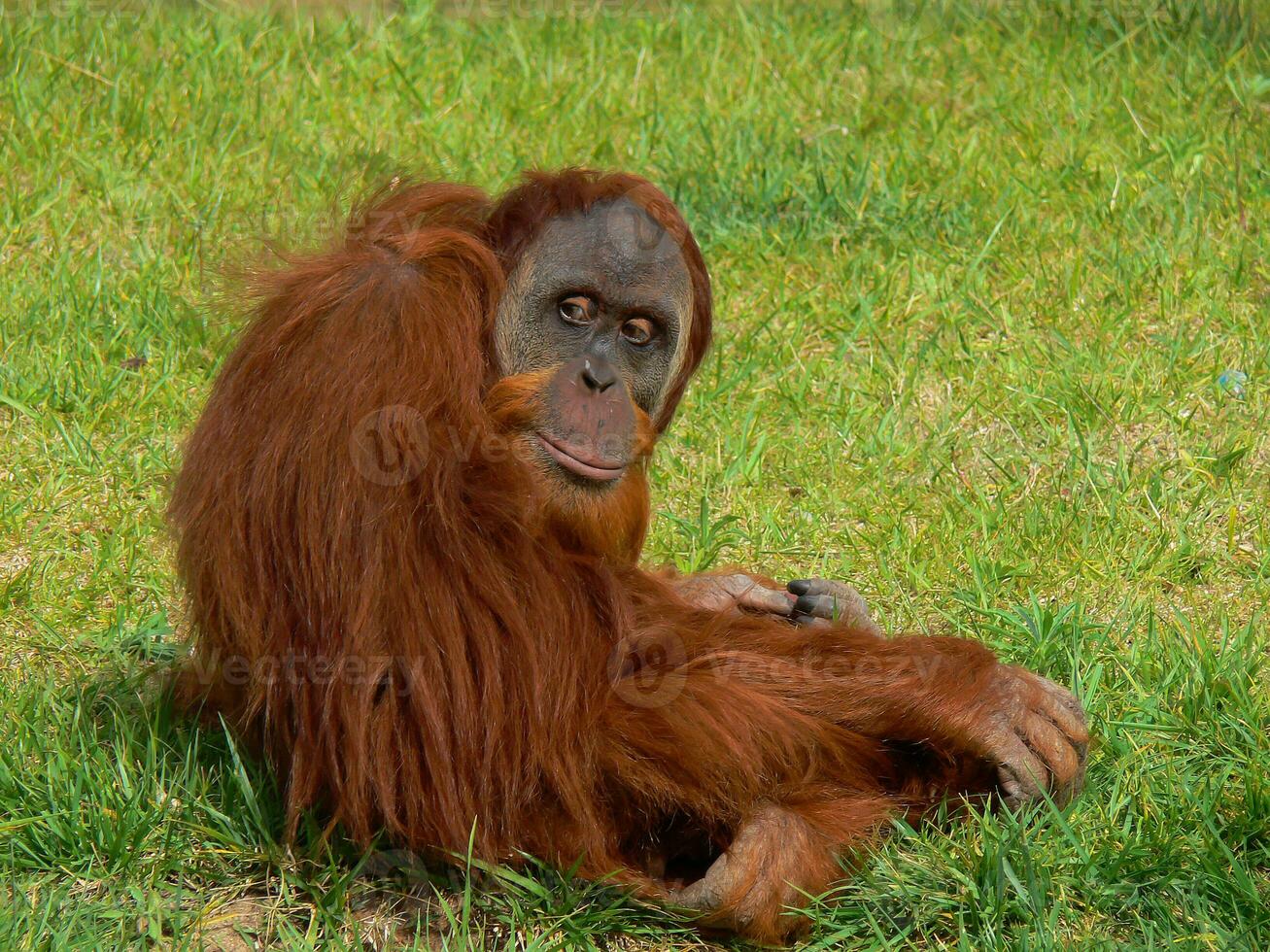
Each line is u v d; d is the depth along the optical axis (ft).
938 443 34.17
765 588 25.49
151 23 53.47
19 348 35.29
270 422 19.93
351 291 19.70
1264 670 26.45
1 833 20.92
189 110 47.29
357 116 48.08
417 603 19.34
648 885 20.47
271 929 19.97
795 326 38.24
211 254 39.11
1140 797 22.61
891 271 40.47
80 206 41.63
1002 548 30.30
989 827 21.25
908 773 22.47
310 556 19.51
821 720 21.26
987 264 41.29
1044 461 33.55
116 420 33.24
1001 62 53.78
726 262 41.14
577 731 19.97
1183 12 57.16
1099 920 20.61
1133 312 39.04
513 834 20.22
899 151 46.78
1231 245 41.88
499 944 20.08
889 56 54.54
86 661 25.81
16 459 31.60
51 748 22.48
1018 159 46.65
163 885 20.52
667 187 44.42
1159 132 47.83
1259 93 50.24
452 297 19.99
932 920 20.53
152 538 29.37
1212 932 19.92
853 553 30.17
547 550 20.15
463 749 19.62
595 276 21.08
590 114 49.32
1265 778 22.97
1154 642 26.86
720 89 51.42
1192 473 32.53
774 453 33.68
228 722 22.82
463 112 49.29
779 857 20.21
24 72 48.03
